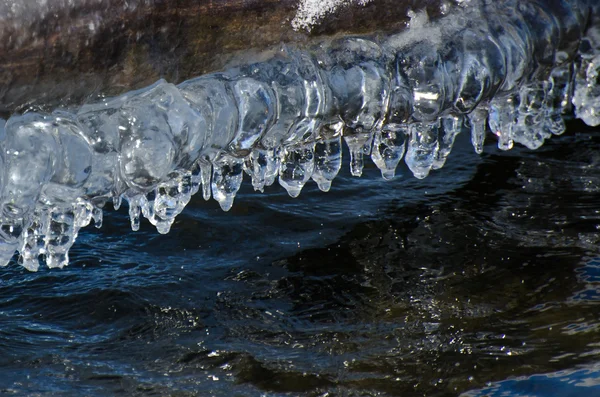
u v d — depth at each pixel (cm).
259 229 1136
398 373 805
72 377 803
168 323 905
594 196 1218
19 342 861
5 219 720
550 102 1136
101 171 761
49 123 734
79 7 706
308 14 840
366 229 1138
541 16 1041
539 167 1328
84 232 1120
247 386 791
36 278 998
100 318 915
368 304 944
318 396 773
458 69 947
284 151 911
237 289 980
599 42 1106
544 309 916
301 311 930
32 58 698
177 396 775
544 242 1081
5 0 676
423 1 926
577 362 810
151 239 1106
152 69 767
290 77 848
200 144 791
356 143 941
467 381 789
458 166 1341
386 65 909
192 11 767
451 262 1038
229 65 819
